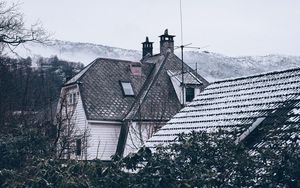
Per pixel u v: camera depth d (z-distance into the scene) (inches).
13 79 1350.9
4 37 1149.1
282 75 592.4
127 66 1441.9
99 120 1259.8
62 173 420.8
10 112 1083.9
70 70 1925.4
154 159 391.9
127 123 1267.2
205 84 1417.3
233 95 620.7
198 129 584.4
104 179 401.1
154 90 1336.1
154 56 1557.6
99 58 1432.1
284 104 526.9
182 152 398.3
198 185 374.3
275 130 464.1
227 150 392.5
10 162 620.1
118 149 1256.2
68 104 1343.5
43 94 1386.6
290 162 362.0
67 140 1016.2
